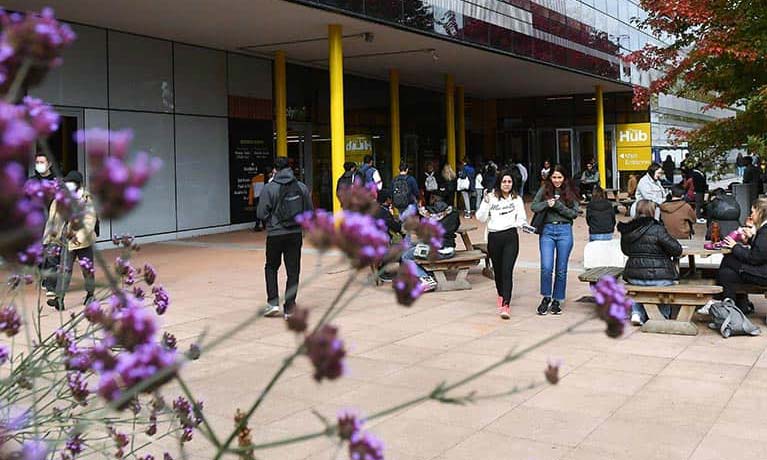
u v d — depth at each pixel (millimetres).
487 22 19734
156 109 17406
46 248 2684
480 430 5016
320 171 23016
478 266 13133
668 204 11289
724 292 8219
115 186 1199
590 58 26531
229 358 6918
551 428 5031
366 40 17453
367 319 8641
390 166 26219
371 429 5047
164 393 5676
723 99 13383
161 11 14578
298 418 5273
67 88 15320
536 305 9547
